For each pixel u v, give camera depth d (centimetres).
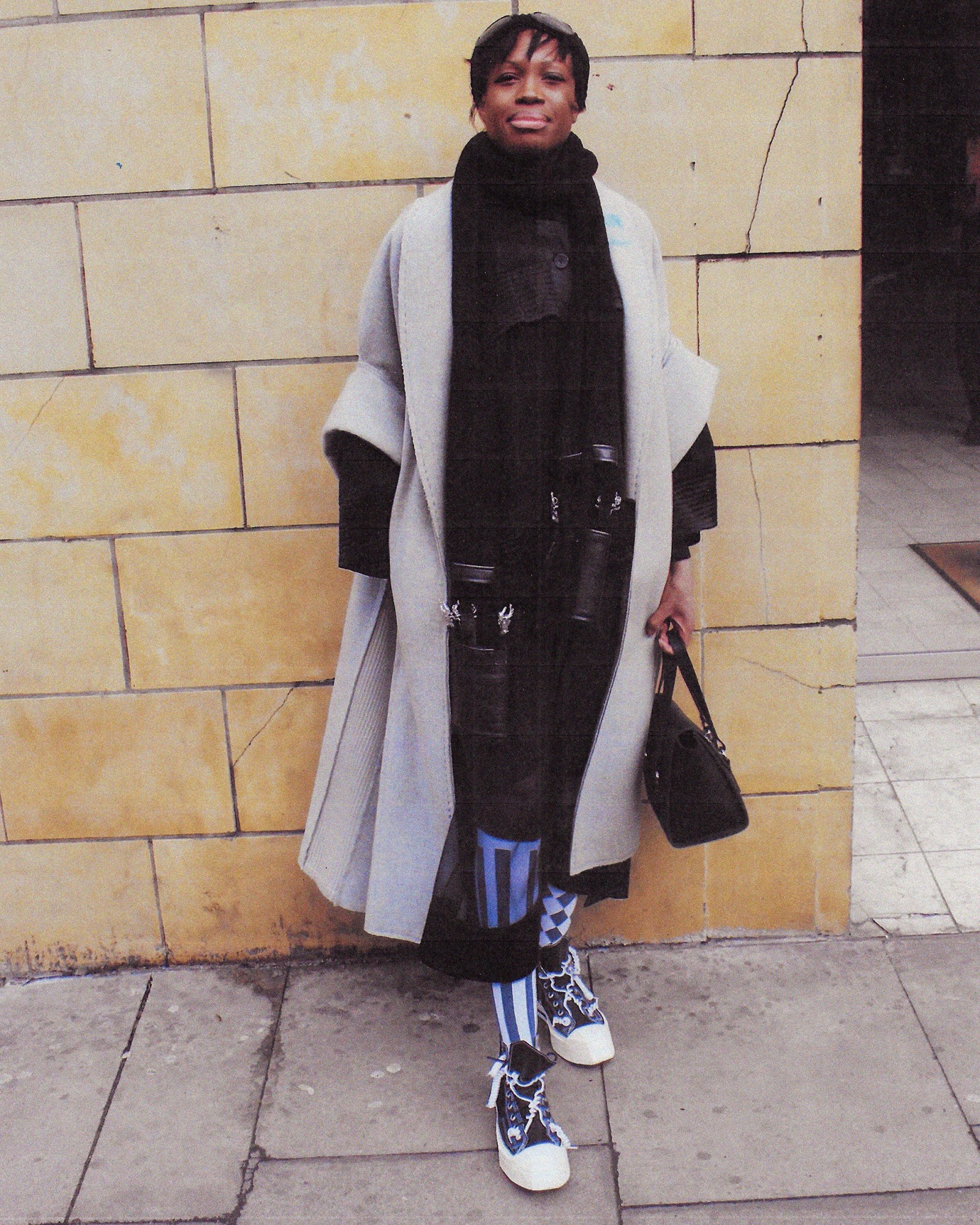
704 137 227
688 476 219
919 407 657
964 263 594
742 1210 202
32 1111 231
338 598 249
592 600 199
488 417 192
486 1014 254
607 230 197
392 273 200
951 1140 215
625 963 266
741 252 233
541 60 182
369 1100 231
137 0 221
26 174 229
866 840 311
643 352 198
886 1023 244
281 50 223
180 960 272
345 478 208
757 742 259
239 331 236
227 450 241
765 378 239
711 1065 236
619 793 227
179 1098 233
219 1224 204
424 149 227
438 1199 208
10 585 249
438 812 215
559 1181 207
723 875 267
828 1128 219
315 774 259
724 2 222
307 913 269
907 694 388
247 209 230
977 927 274
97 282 234
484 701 198
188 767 259
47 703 255
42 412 240
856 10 222
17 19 223
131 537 246
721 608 251
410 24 222
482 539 195
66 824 263
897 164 575
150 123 226
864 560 488
